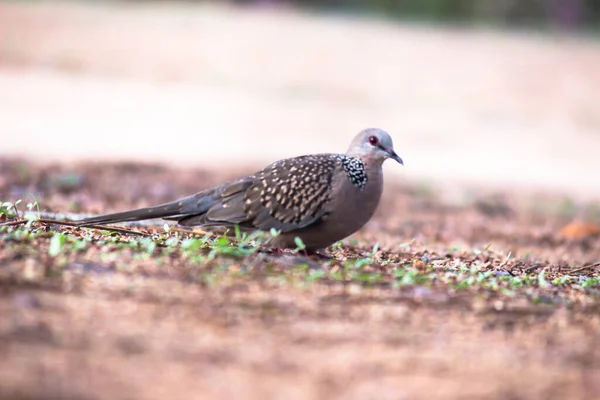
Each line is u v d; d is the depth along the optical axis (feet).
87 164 65.36
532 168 84.99
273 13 165.78
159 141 79.92
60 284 23.49
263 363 19.60
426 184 72.13
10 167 60.29
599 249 48.32
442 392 18.62
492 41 153.07
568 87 125.90
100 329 20.70
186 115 93.20
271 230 28.40
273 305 23.35
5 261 25.00
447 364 20.29
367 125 97.35
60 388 17.51
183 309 22.45
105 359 19.11
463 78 125.59
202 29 137.69
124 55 117.70
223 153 77.41
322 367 19.57
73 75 105.81
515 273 31.50
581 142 99.71
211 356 19.75
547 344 22.18
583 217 64.03
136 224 35.91
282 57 126.82
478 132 99.81
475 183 75.10
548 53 145.59
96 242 28.53
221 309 22.70
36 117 84.17
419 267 29.71
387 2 196.44
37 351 19.19
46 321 20.85
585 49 151.94
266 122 93.86
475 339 22.22
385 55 134.31
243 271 25.96
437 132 98.07
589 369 20.49
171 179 63.57
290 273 26.37
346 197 29.09
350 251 33.91
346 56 131.23
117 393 17.54
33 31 124.36
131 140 79.00
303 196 28.96
